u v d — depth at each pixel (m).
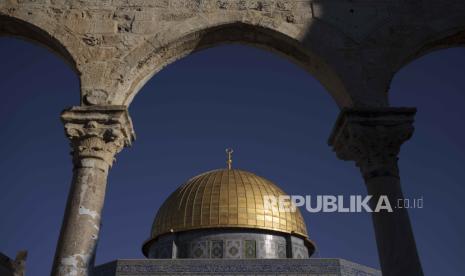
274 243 31.58
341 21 13.16
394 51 12.84
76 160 11.31
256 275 26.77
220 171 34.72
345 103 12.64
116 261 27.16
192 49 13.34
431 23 13.21
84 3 13.15
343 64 12.60
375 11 13.32
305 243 33.78
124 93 12.27
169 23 12.94
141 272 26.81
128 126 12.04
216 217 31.17
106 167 11.37
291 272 26.83
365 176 11.80
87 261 10.12
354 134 11.70
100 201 10.93
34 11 12.99
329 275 26.75
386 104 12.20
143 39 12.69
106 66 12.32
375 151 11.70
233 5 13.24
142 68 12.63
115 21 12.91
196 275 26.77
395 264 10.51
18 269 18.44
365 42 12.91
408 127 11.82
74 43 12.59
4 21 13.03
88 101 11.84
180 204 32.47
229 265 27.09
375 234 11.22
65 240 10.23
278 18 13.14
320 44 12.83
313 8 13.31
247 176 34.16
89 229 10.46
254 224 31.09
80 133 11.38
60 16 12.95
